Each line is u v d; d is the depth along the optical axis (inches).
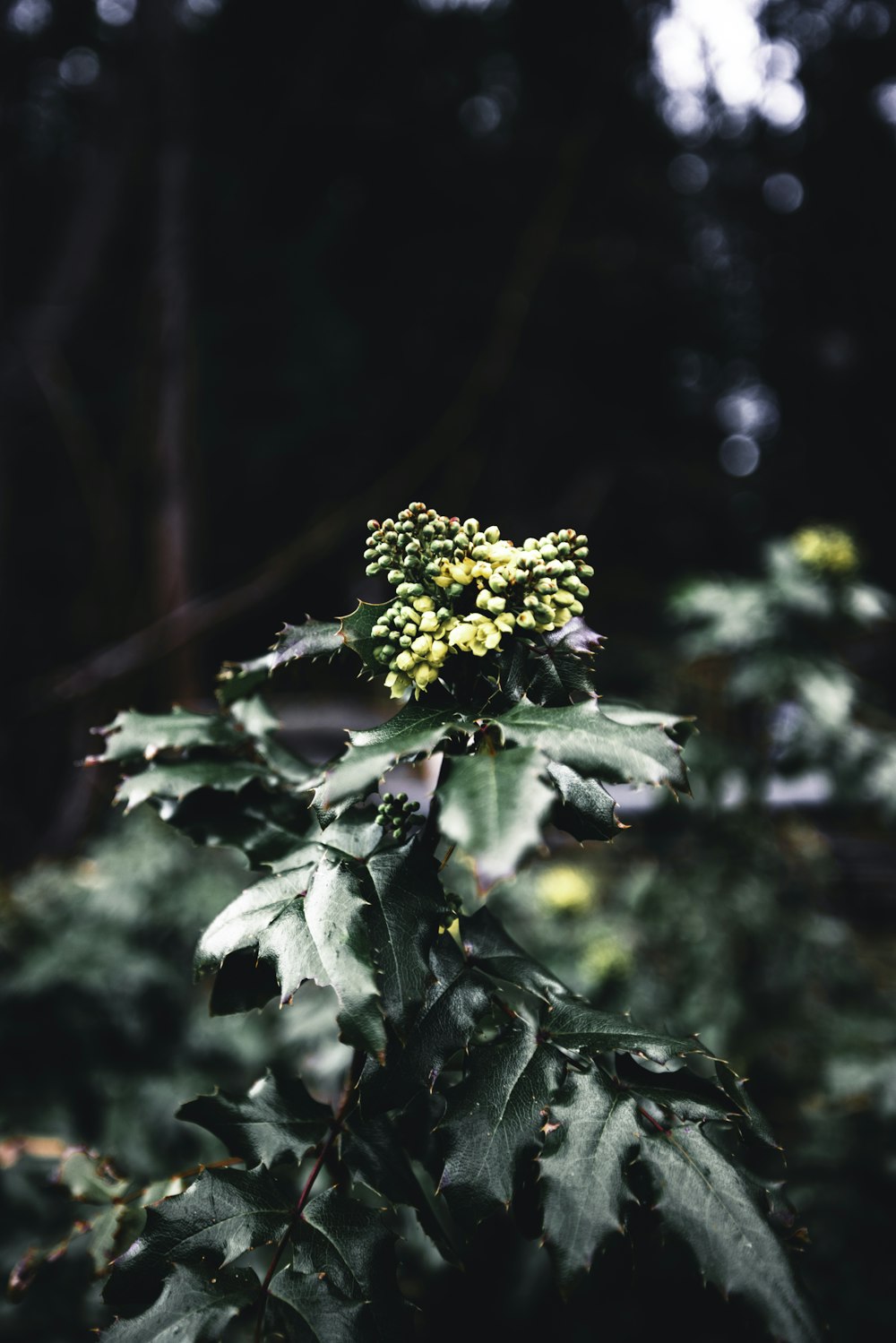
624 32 420.2
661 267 495.5
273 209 520.4
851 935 162.2
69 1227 83.9
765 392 552.1
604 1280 80.7
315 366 486.9
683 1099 38.4
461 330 508.4
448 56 486.9
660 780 31.2
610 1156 35.9
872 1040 117.8
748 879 119.6
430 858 40.2
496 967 41.4
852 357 486.0
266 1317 35.5
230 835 46.9
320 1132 42.5
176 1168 116.0
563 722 33.1
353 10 453.4
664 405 559.8
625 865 179.8
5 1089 121.7
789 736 107.3
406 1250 72.8
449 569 38.4
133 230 385.4
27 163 422.3
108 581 336.5
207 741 49.8
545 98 493.4
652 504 527.8
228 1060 132.6
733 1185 36.2
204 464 463.2
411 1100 42.4
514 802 28.2
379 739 33.4
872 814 190.7
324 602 491.8
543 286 473.7
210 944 37.2
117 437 402.3
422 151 496.7
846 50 457.4
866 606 108.7
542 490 536.7
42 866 163.8
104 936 135.9
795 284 507.8
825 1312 87.8
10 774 310.0
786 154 486.9
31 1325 75.6
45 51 390.9
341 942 35.1
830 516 507.8
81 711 285.9
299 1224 38.5
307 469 514.0
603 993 120.1
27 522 400.2
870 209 477.1
